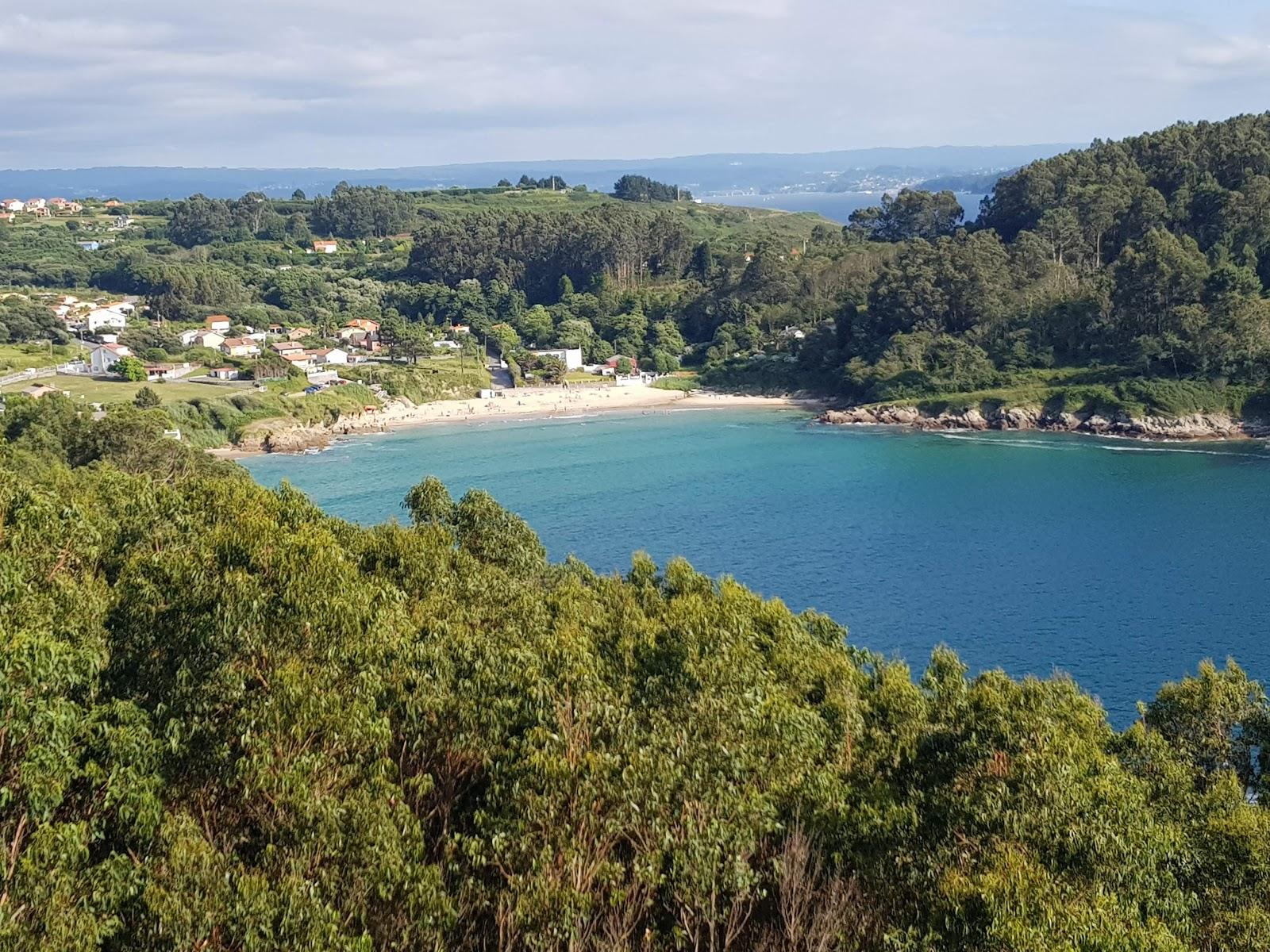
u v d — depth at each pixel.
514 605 37.25
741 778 24.28
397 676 26.14
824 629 47.81
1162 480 126.81
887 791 28.02
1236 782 32.06
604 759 22.72
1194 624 78.81
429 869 20.81
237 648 24.28
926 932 21.47
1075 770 25.52
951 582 91.31
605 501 126.00
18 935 17.33
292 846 20.72
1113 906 20.58
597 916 21.19
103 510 43.81
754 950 22.31
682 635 29.52
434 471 146.12
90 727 21.98
